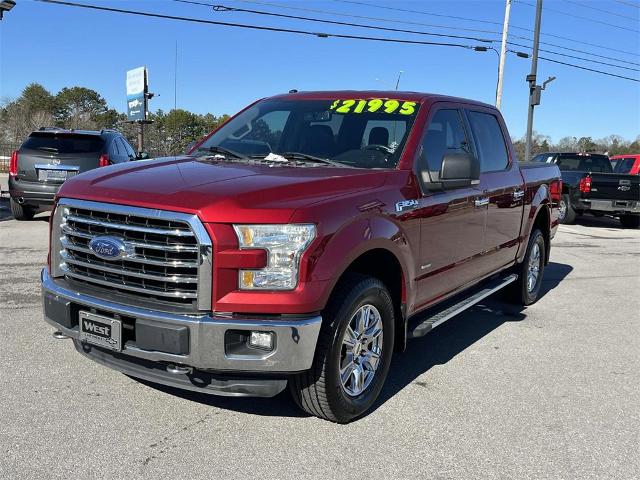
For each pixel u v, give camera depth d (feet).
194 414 12.04
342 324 11.16
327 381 11.09
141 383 13.37
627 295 24.97
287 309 10.13
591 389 14.39
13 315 18.07
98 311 11.02
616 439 11.82
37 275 23.32
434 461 10.69
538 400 13.60
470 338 18.25
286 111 15.97
